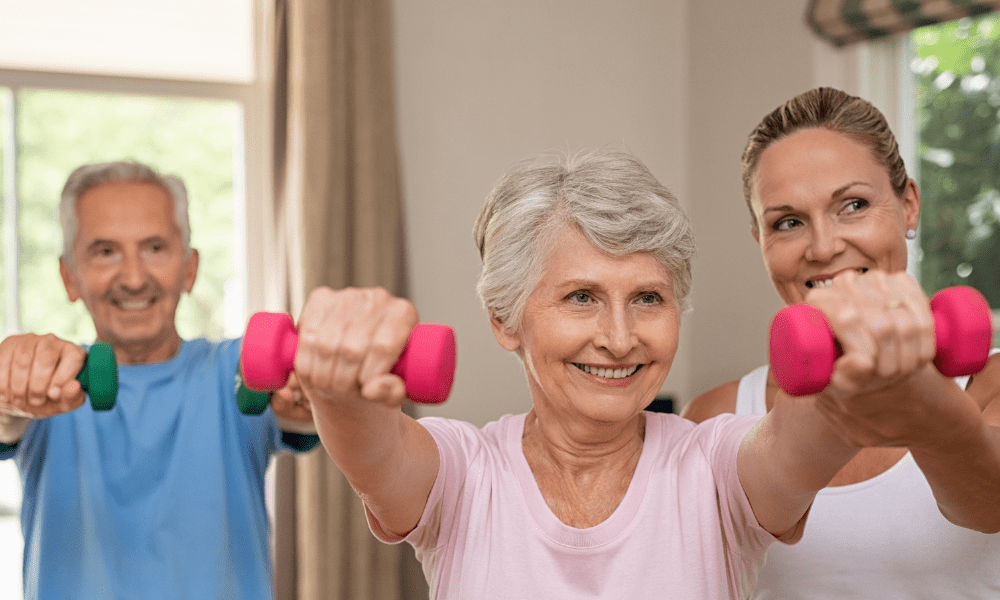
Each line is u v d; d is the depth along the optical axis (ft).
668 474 3.10
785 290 4.12
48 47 10.21
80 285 5.04
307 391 2.20
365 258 10.21
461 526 3.11
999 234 8.91
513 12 11.85
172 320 5.16
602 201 2.97
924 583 3.62
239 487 4.83
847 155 3.84
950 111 9.40
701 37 12.32
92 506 4.57
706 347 12.05
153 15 10.56
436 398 2.09
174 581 4.58
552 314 3.08
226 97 10.85
